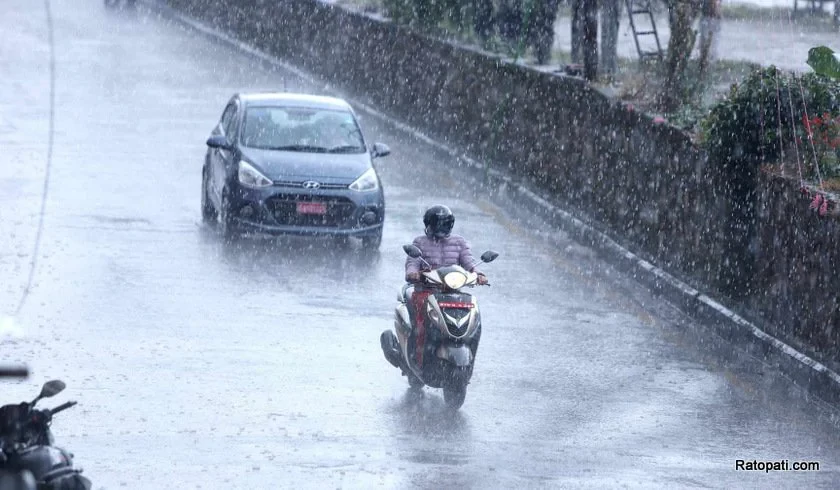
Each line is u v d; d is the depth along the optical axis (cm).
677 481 2183
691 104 4253
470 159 5544
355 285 3547
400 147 6150
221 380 2622
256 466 2125
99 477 2031
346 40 7688
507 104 5344
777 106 3334
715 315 3325
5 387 2484
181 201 4578
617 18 5322
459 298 2541
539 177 5016
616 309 3481
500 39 6106
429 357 2517
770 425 2570
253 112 4291
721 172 3503
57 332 2900
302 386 2619
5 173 4809
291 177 3972
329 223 3972
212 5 10569
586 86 4572
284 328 3058
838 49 5550
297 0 8588
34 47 8650
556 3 5872
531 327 3238
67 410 2372
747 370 2975
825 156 3259
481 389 2700
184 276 3512
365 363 2825
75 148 5441
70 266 3525
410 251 2603
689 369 2952
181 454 2170
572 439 2394
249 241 4050
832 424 2606
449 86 6031
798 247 3094
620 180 4269
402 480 2095
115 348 2808
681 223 3784
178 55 8975
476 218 4600
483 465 2202
